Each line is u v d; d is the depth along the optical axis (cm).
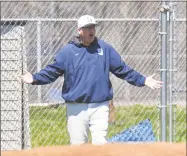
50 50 3988
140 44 4306
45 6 5003
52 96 3712
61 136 3497
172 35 2884
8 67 3058
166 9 2788
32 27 4041
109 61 2491
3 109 3067
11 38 3052
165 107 2780
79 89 2453
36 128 3538
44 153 1587
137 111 4025
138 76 2525
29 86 3688
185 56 4581
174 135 2961
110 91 2505
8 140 3070
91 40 2444
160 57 2827
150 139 2878
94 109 2473
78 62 2450
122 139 2862
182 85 4478
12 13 4969
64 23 4253
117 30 4291
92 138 2488
